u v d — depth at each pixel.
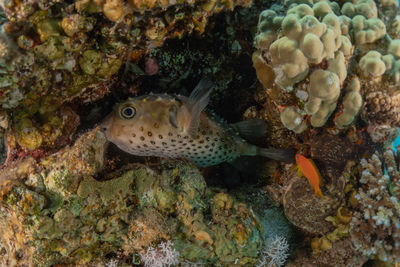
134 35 0.59
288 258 0.72
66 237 0.60
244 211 0.68
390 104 0.65
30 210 0.59
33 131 0.61
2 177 0.61
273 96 0.67
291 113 0.66
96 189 0.61
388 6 0.71
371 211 0.66
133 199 0.63
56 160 0.61
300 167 0.65
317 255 0.70
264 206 0.74
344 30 0.65
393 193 0.66
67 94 0.61
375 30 0.65
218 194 0.68
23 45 0.55
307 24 0.62
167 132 0.66
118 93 0.68
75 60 0.59
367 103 0.66
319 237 0.71
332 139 0.67
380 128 0.67
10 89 0.56
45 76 0.58
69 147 0.62
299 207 0.68
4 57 0.55
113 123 0.65
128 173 0.63
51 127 0.62
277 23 0.64
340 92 0.65
